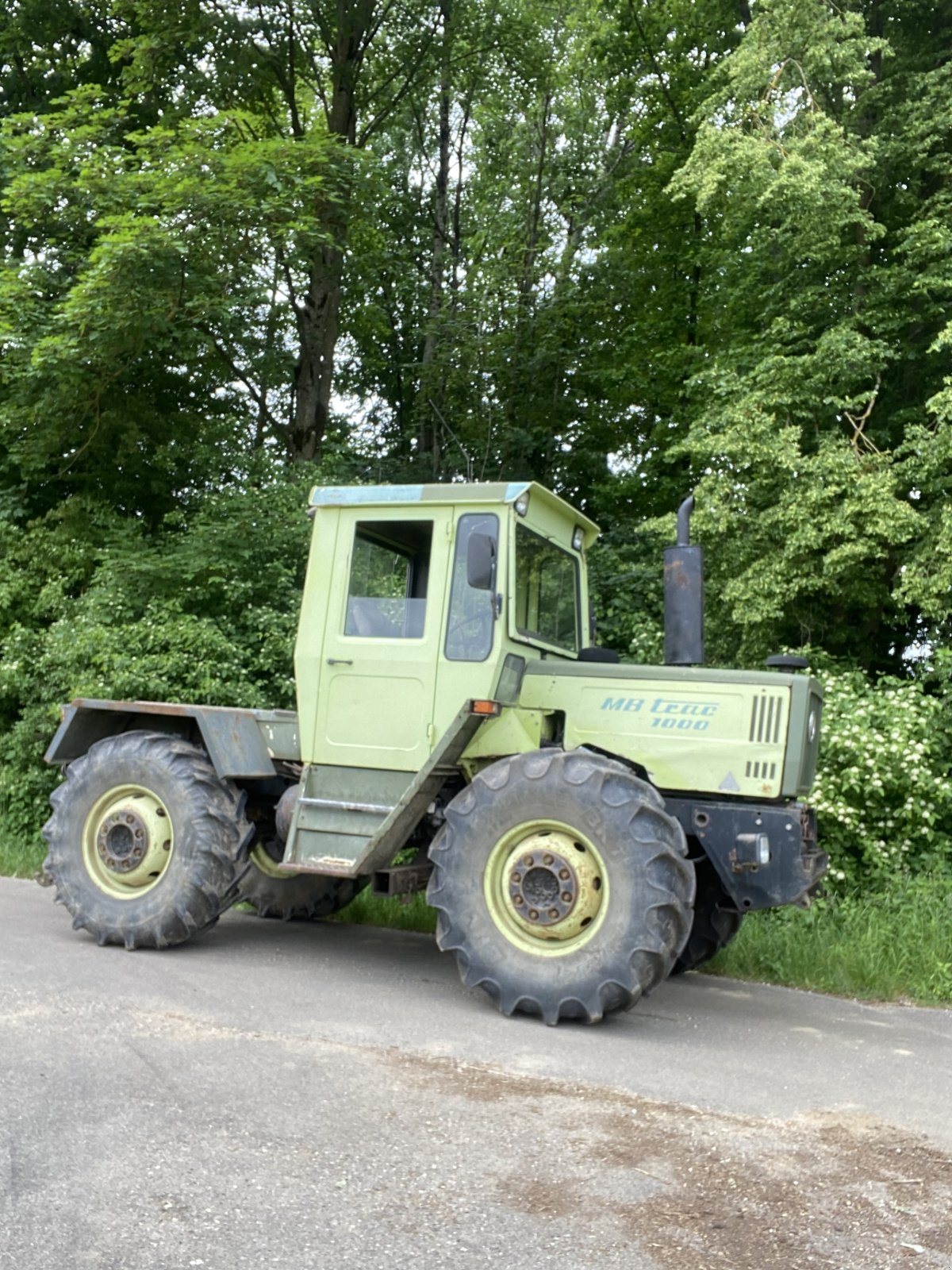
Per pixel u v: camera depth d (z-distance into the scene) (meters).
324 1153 3.42
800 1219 3.14
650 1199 3.21
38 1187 3.09
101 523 12.90
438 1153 3.46
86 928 6.38
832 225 10.66
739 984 6.53
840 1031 5.48
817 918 7.48
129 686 10.14
